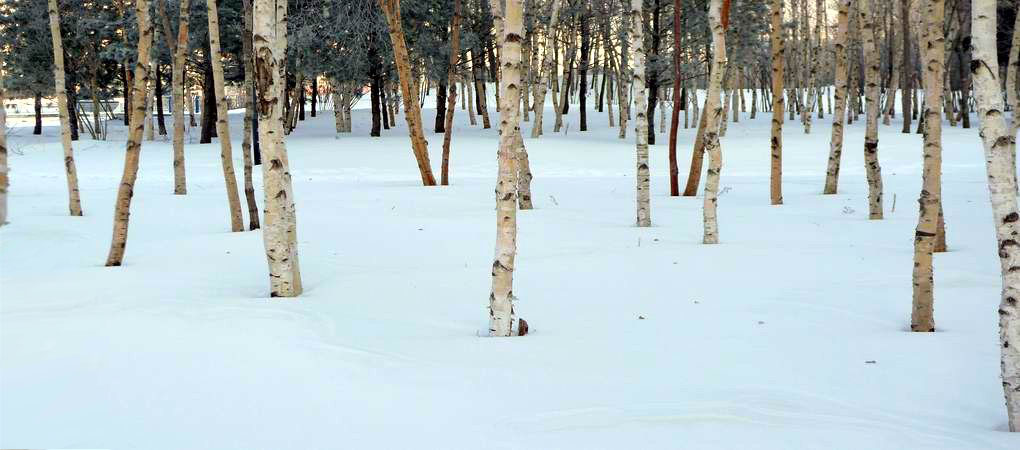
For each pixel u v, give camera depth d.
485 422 4.61
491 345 6.38
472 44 38.91
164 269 9.87
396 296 8.49
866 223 13.95
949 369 5.63
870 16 14.61
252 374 5.43
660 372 5.61
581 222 14.69
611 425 4.55
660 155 34.47
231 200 13.66
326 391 5.13
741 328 7.01
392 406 4.88
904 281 8.94
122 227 10.17
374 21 34.88
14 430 4.43
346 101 44.00
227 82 43.59
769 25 40.50
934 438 4.35
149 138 41.28
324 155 33.53
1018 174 19.02
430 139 38.62
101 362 5.59
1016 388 4.48
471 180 26.03
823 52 63.19
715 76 11.72
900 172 27.70
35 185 24.06
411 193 20.08
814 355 6.04
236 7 36.94
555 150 35.19
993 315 7.31
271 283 8.38
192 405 4.86
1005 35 42.44
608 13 40.16
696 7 36.62
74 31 42.03
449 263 10.66
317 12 35.50
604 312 7.77
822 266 9.91
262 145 8.26
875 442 4.29
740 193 20.20
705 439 4.33
